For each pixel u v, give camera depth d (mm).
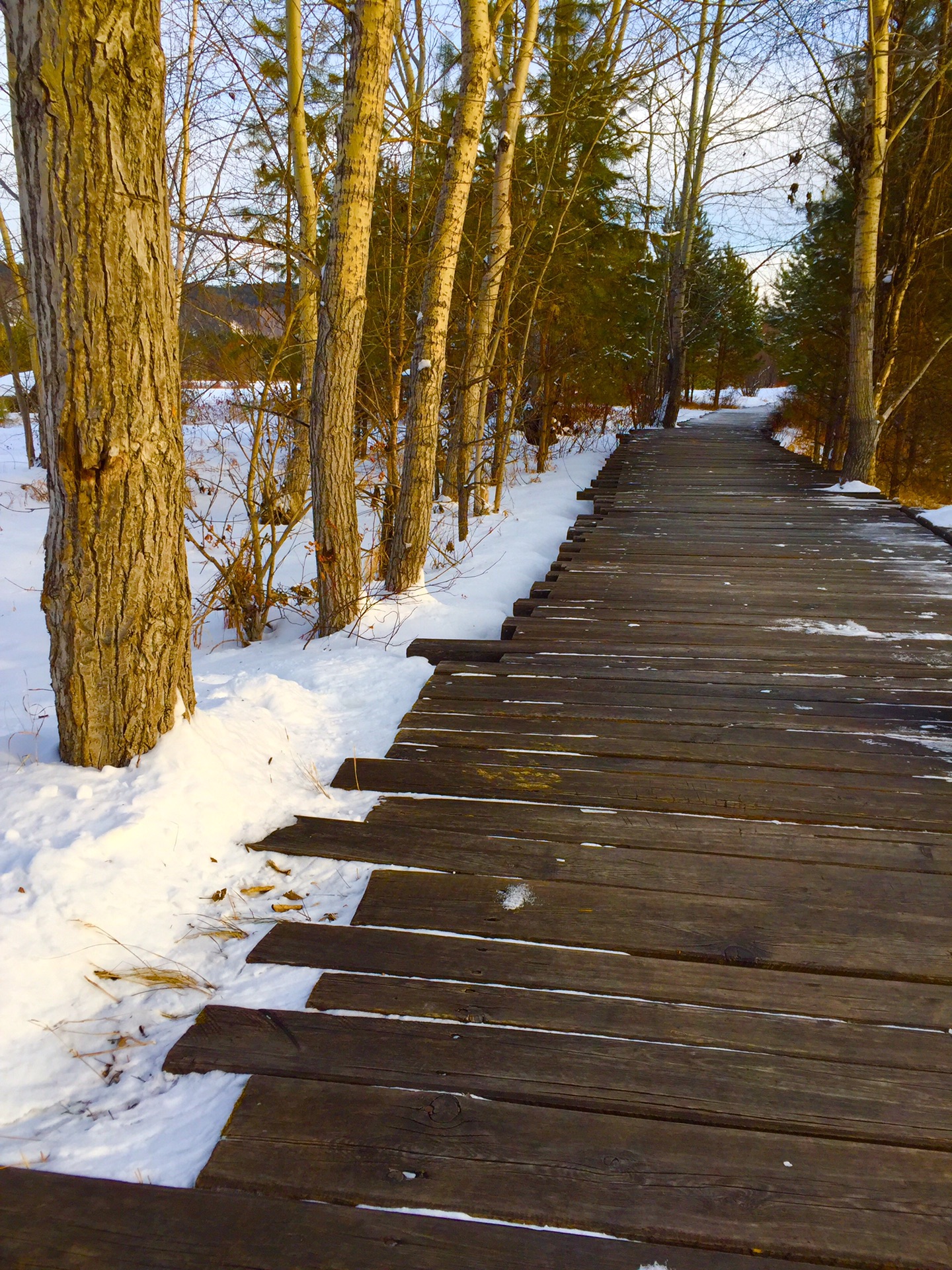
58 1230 1425
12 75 2133
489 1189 1485
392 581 5809
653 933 2227
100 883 2211
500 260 8734
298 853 2648
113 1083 1784
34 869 2158
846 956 2123
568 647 4703
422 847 2672
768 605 5586
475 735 3539
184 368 8375
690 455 15867
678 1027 1886
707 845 2664
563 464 16109
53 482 2436
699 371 42375
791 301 21578
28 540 9203
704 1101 1675
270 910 2387
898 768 3170
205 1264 1361
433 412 5660
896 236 13055
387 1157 1551
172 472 2590
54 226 2186
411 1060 1792
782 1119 1629
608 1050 1815
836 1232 1403
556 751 3375
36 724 3273
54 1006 1947
